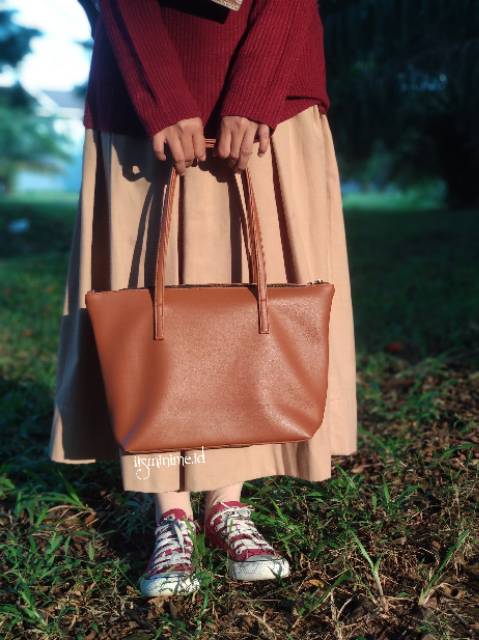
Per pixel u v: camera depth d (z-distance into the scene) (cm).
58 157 4425
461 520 190
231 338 161
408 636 154
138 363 160
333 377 188
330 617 162
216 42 167
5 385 343
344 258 189
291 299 164
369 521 193
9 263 840
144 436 158
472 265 619
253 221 165
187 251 172
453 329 392
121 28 165
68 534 204
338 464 235
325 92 181
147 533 204
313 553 182
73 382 182
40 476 243
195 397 160
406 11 385
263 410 162
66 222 1267
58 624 165
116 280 175
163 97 159
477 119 467
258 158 173
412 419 270
